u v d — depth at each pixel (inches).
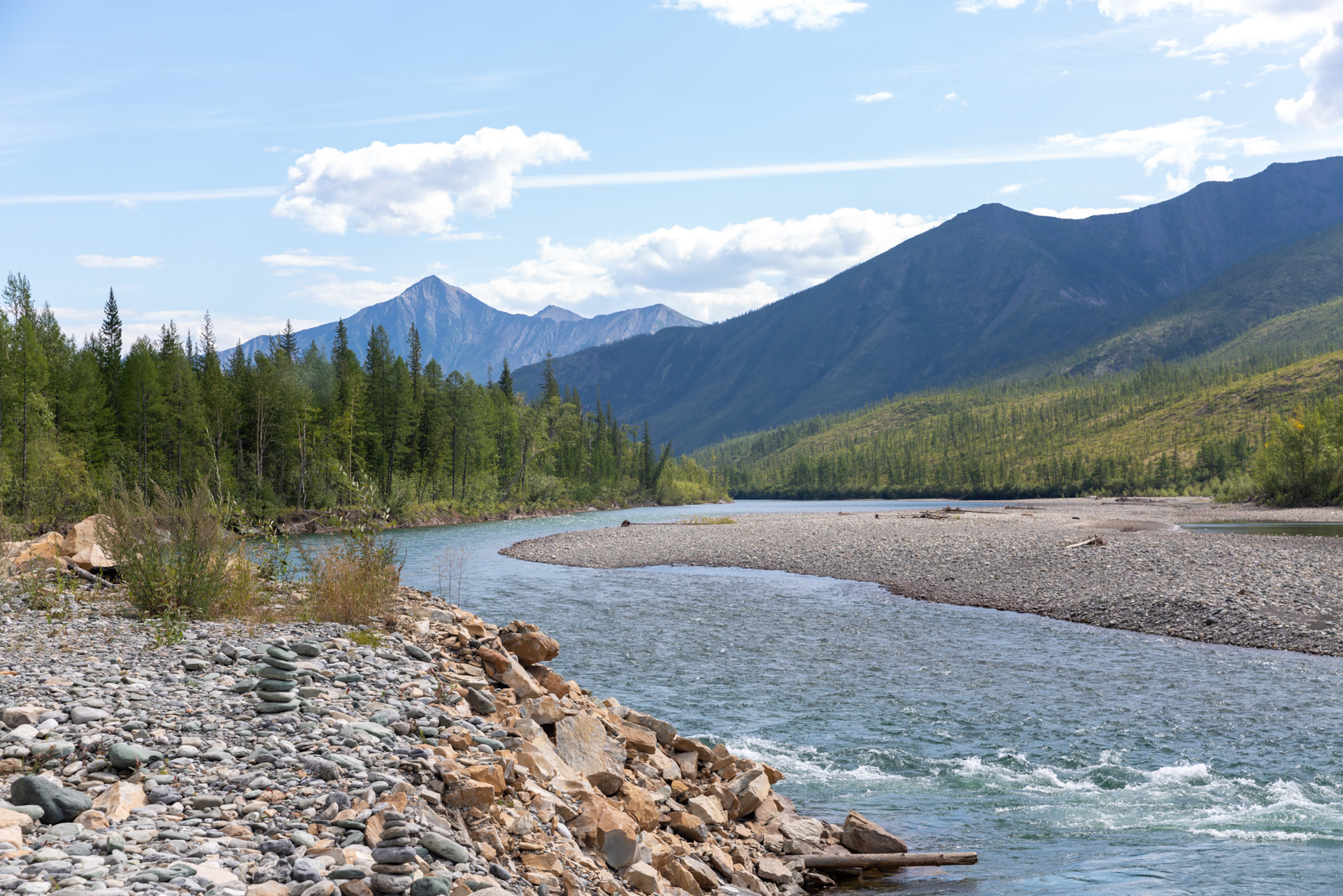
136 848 199.3
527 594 1285.7
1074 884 342.0
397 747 288.2
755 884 331.9
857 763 518.6
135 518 536.1
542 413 5221.5
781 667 775.7
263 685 334.6
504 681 424.8
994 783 484.7
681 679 727.1
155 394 2849.4
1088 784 480.7
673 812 365.4
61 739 259.4
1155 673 753.0
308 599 540.7
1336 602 1039.6
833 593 1290.6
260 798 237.5
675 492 7022.6
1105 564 1433.3
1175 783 479.5
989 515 3639.3
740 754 532.7
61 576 596.4
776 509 6274.6
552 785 313.6
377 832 225.5
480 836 245.3
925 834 409.7
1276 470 3941.9
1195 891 331.3
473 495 4003.4
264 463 3139.8
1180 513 3676.2
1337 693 676.1
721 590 1326.3
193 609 510.9
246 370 3282.5
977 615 1080.2
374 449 3535.9
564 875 246.5
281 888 188.4
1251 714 615.5
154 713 294.0
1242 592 1114.1
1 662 354.6
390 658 416.5
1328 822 417.1
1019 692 685.3
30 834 201.6
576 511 5059.1
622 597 1251.8
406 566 1700.3
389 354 3890.3
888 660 805.2
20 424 2305.6
